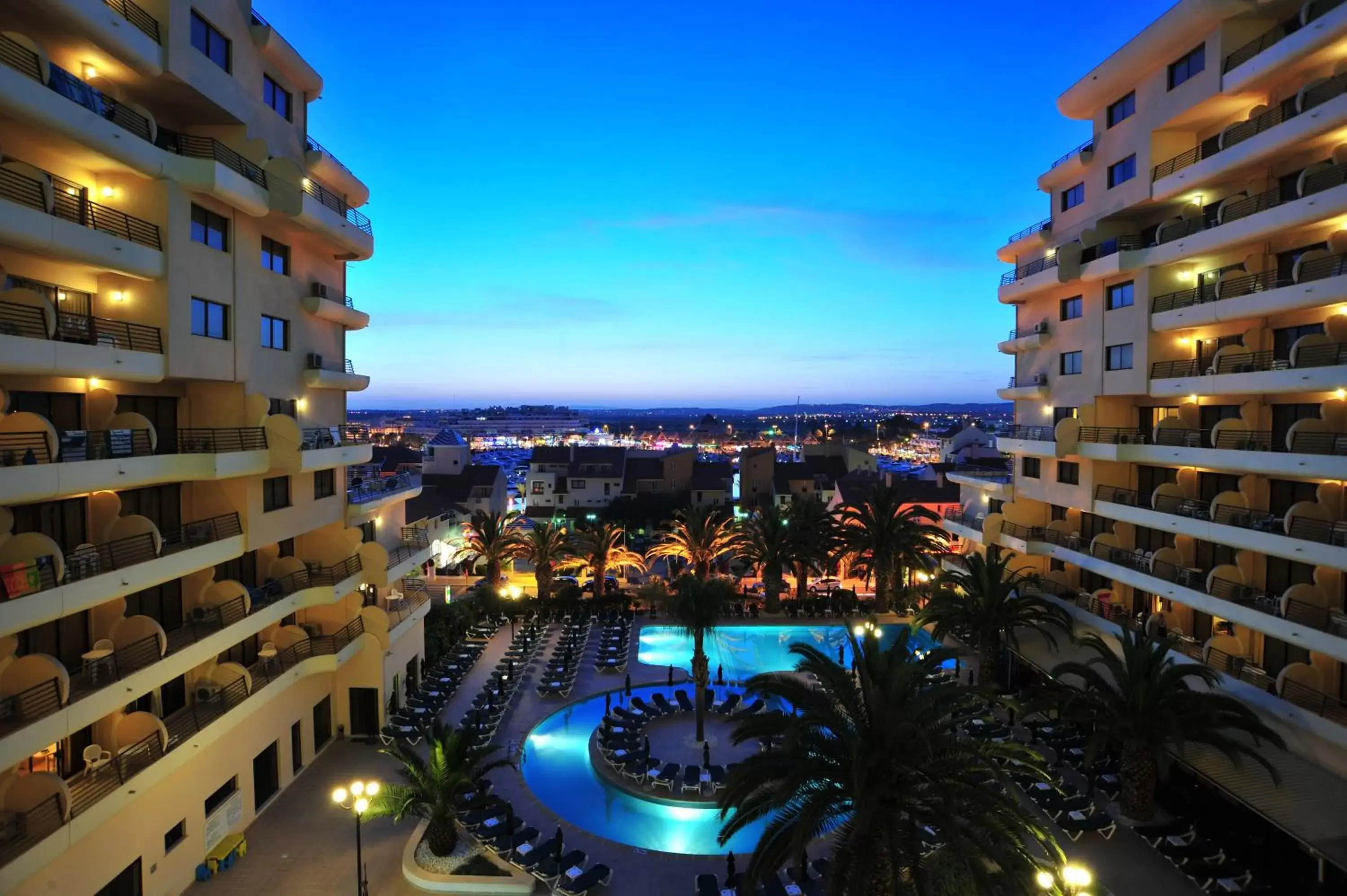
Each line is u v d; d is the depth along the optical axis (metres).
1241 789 21.98
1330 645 21.39
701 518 53.81
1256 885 20.88
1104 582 36.06
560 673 37.62
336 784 26.92
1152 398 32.81
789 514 54.00
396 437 180.38
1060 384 36.75
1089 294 34.34
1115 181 33.03
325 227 26.67
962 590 43.88
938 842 20.45
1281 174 25.58
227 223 23.20
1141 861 22.22
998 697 19.72
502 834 23.41
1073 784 26.69
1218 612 25.89
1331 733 21.34
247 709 22.98
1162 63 29.61
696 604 31.41
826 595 53.22
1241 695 24.88
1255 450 25.66
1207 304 26.92
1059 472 37.44
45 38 17.78
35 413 18.72
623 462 93.69
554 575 58.22
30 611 15.72
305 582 27.95
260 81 25.22
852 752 16.64
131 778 18.11
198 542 22.20
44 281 18.42
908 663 18.81
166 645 20.08
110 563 18.88
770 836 17.25
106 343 18.72
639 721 32.47
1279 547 23.52
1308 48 22.70
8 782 16.80
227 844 22.48
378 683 30.42
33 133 16.88
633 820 26.06
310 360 28.47
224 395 23.88
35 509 18.61
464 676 37.94
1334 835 19.56
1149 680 23.67
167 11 20.25
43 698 16.45
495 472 82.38
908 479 76.69
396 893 21.31
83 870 17.64
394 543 36.97
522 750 30.22
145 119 20.88
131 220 19.77
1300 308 23.53
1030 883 16.19
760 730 18.86
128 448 19.30
